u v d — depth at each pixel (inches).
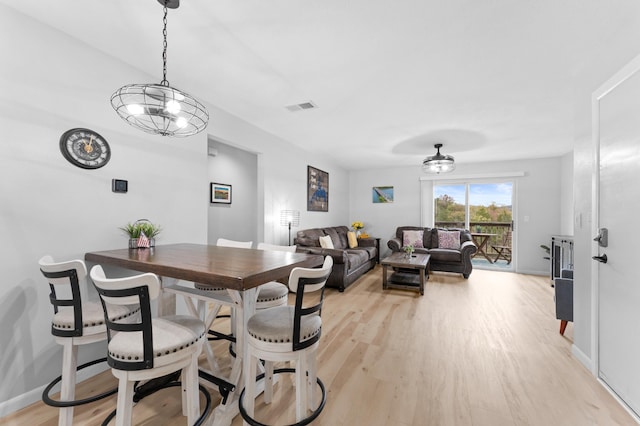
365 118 135.6
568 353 92.7
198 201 114.0
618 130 69.5
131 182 90.1
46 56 71.0
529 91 105.2
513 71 91.1
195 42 77.5
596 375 78.2
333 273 165.9
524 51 80.0
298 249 167.9
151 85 59.7
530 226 222.7
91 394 72.7
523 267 224.1
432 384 76.3
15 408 66.1
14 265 66.4
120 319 59.9
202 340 54.7
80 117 77.5
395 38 74.8
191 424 52.2
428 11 64.6
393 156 221.6
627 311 66.5
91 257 75.4
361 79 97.3
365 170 283.0
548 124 141.5
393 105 119.4
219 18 67.7
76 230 77.0
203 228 116.2
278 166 170.2
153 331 51.8
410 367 84.7
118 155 86.5
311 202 210.1
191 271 54.2
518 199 227.1
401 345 98.8
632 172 64.7
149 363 45.7
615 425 61.4
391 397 71.0
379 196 277.3
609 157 73.2
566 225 202.2
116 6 64.4
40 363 70.7
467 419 63.3
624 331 67.6
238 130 136.5
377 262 258.4
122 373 46.5
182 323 55.3
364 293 163.0
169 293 81.7
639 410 62.3
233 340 79.4
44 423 62.7
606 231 74.0
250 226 192.5
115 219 86.0
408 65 88.1
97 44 79.2
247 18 67.7
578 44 76.4
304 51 81.2
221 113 126.1
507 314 129.3
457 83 99.6
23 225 67.6
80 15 67.7
